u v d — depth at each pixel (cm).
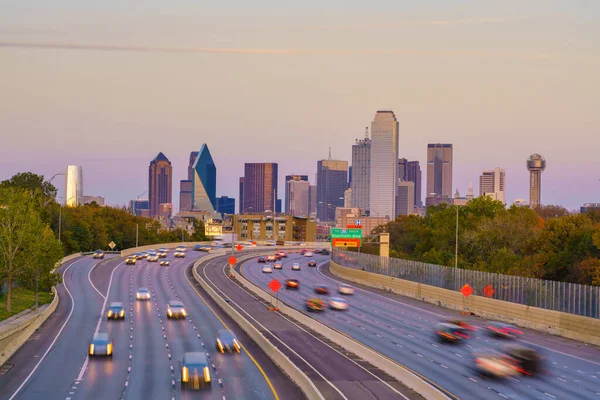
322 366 7756
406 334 10369
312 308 13325
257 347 9231
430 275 15438
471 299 12950
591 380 7200
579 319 9919
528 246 18162
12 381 7200
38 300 14050
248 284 17388
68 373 7569
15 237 12650
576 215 17650
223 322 11669
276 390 6769
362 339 9838
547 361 8219
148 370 7725
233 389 6806
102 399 6425
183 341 9688
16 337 9612
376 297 15962
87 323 11494
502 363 7381
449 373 7444
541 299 11138
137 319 11975
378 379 7075
